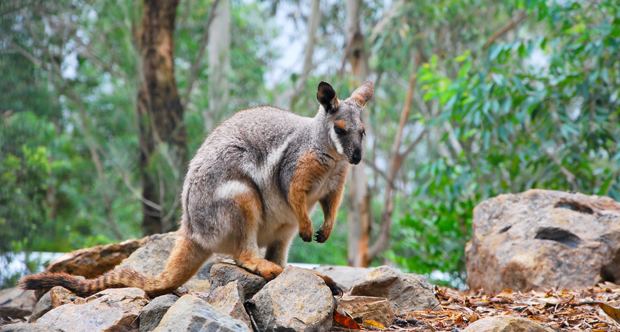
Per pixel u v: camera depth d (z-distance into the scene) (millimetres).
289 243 7648
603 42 12289
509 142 14852
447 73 22094
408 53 22406
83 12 19984
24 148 15930
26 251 14562
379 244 23078
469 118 13375
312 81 22188
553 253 8891
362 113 7379
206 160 7160
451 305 7332
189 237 7227
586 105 13281
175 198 15273
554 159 13836
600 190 12766
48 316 6438
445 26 21953
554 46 13383
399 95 26141
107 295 6734
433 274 15219
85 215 24109
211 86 18906
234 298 6156
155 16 16844
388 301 6812
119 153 17328
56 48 20062
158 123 16828
